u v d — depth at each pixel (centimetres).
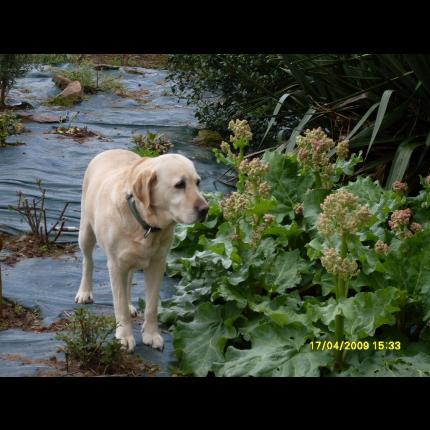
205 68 1162
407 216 521
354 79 891
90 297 623
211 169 1038
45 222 733
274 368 484
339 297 486
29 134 1145
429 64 761
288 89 1016
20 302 611
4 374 494
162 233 528
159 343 549
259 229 568
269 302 540
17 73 1304
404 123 855
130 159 601
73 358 520
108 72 1731
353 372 474
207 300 589
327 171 603
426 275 516
